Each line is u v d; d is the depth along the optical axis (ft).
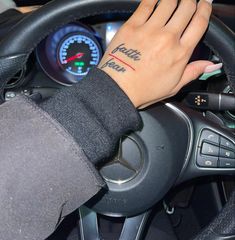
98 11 2.48
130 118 1.99
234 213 2.67
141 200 2.98
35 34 2.53
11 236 1.77
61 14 2.48
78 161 1.77
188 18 2.17
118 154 2.83
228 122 3.23
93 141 1.85
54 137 1.78
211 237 2.71
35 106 1.84
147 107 2.75
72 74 3.36
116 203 3.01
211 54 3.13
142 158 2.86
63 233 3.96
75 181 1.79
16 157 1.76
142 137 2.81
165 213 4.33
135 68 2.12
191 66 2.32
